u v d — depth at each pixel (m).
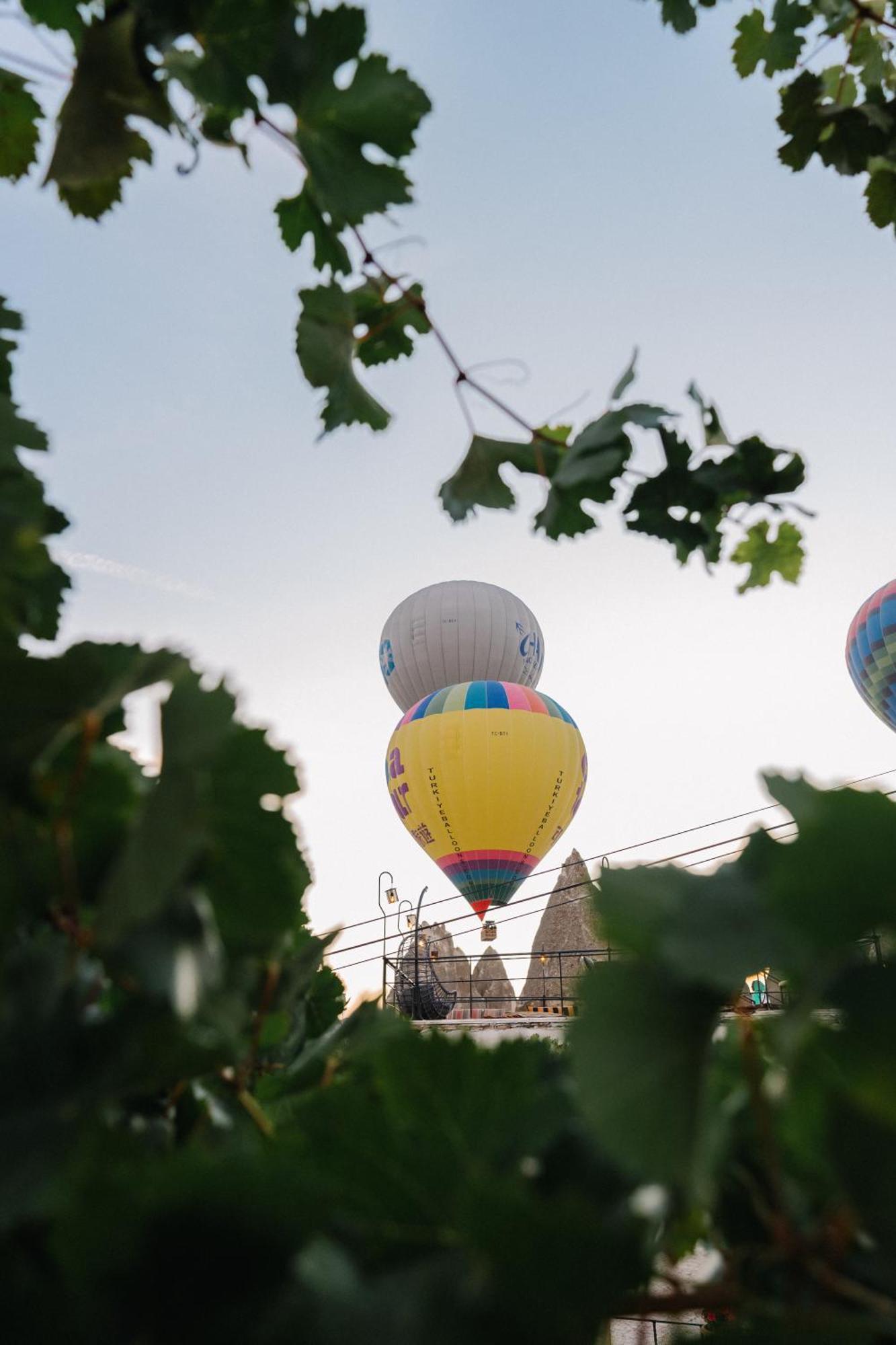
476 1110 0.40
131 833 0.34
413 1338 0.31
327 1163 0.38
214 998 0.39
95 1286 0.31
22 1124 0.35
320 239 0.95
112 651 0.40
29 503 0.56
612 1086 0.34
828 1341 0.35
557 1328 0.31
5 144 1.04
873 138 1.42
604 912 0.37
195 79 0.75
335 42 0.76
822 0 1.63
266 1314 0.31
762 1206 0.39
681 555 0.98
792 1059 0.34
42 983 0.38
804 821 0.34
